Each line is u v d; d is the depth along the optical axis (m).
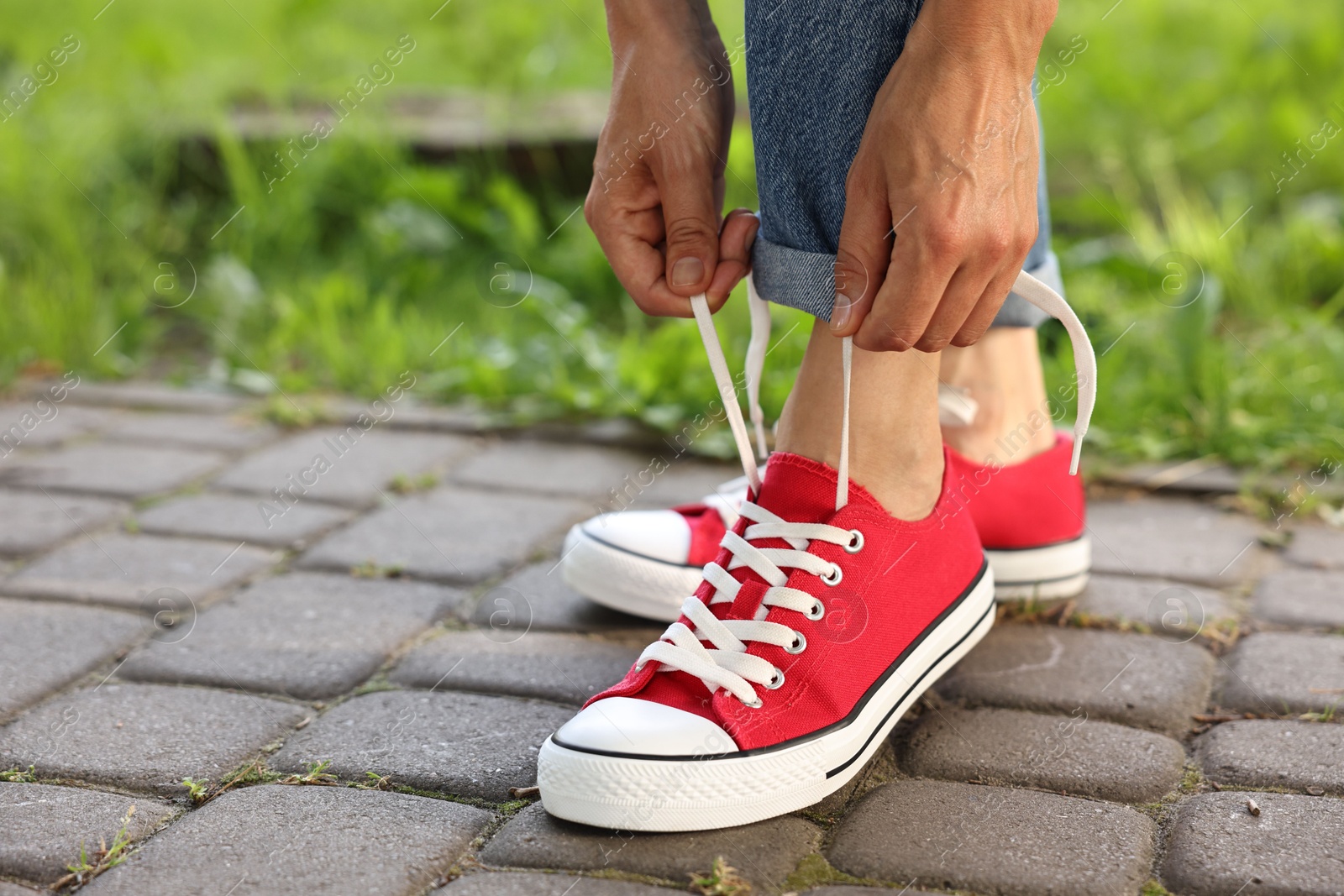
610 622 1.44
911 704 1.17
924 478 1.16
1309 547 1.64
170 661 1.33
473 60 3.92
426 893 0.93
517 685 1.28
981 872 0.95
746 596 1.08
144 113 3.38
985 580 1.25
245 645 1.37
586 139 3.15
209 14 4.11
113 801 1.06
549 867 0.96
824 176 1.05
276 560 1.63
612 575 1.40
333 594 1.52
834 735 1.05
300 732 1.18
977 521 1.42
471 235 2.97
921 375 1.12
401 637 1.39
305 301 2.73
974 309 0.97
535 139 3.16
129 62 3.63
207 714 1.21
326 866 0.95
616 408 2.21
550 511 1.82
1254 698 1.24
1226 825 1.01
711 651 1.06
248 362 2.52
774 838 1.00
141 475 1.96
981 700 1.24
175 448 2.10
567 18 4.13
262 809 1.04
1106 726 1.19
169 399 2.35
